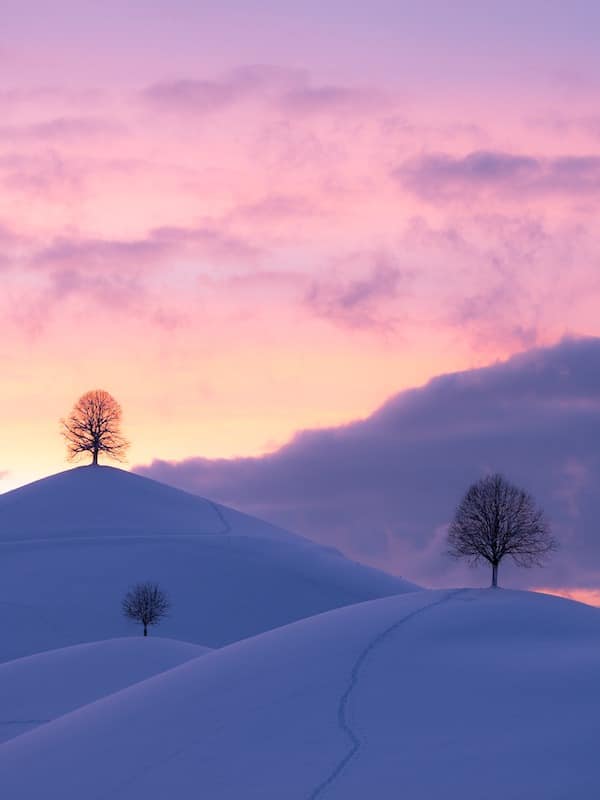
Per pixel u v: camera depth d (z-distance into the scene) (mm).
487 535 74500
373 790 46250
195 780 51094
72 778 55406
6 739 81688
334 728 53250
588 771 44750
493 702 53438
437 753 48719
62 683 93688
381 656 60969
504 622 65625
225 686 61719
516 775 45406
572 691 53594
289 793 47531
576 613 68312
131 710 62781
